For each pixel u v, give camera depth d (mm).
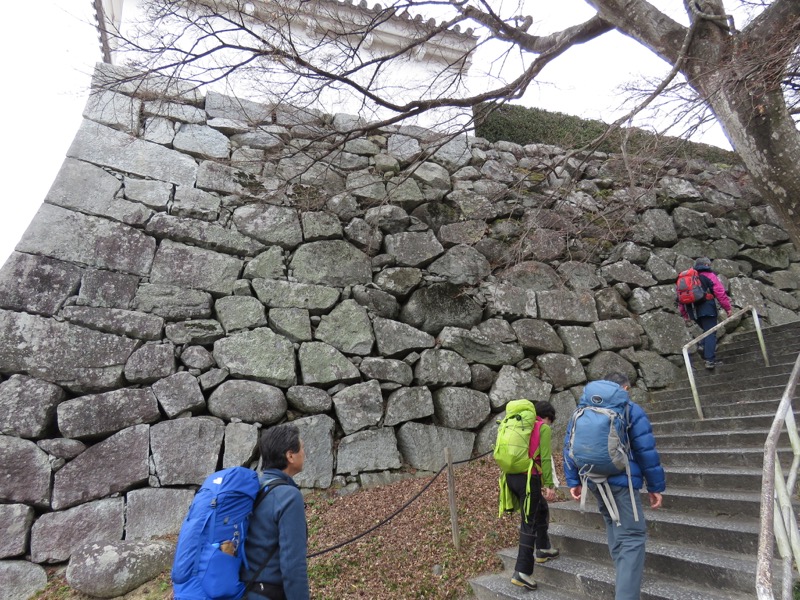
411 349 6734
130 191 6164
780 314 9336
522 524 3842
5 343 5074
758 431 4695
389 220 7402
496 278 7664
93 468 4996
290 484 2428
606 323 7996
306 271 6648
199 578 2080
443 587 4062
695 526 3547
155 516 5031
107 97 6422
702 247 9477
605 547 3818
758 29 4816
